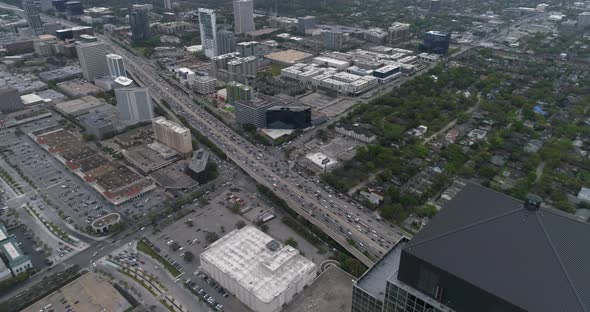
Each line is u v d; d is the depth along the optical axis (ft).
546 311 567.59
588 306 564.30
